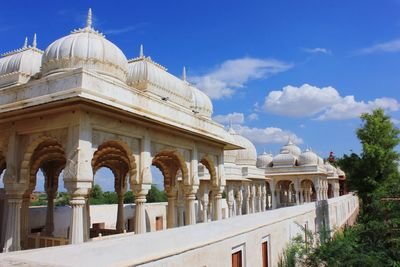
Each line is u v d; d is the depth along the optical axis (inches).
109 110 423.2
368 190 814.5
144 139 496.1
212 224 340.8
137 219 474.0
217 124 711.7
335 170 1921.8
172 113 550.3
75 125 395.2
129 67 619.2
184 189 616.1
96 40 493.4
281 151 1696.6
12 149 450.9
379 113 864.3
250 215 436.8
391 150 816.3
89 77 395.2
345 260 573.6
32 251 190.2
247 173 1149.7
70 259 199.6
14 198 446.6
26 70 542.0
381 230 696.4
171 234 277.3
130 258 235.0
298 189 1446.9
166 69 672.4
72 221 378.3
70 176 383.6
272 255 483.5
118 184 770.2
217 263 337.7
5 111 425.1
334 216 992.2
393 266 609.0
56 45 487.5
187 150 623.2
